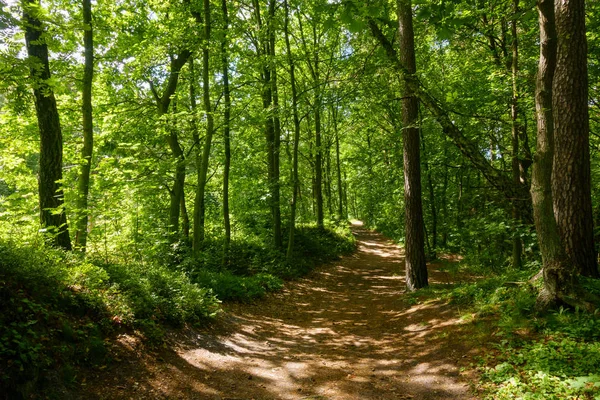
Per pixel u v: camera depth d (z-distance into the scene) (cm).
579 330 507
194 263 1125
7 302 458
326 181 3347
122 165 1312
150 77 1498
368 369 598
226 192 1381
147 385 489
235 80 1502
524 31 1178
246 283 1104
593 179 1203
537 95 666
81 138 1405
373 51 1041
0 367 374
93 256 815
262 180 1753
